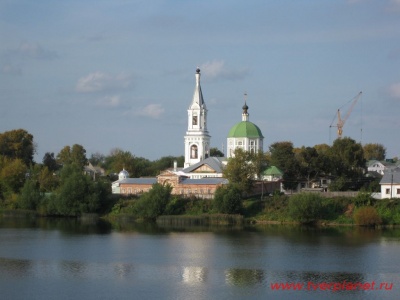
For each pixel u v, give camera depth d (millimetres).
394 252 178625
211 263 164750
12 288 140125
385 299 131750
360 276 150625
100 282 145000
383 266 160500
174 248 187125
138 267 160125
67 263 165000
